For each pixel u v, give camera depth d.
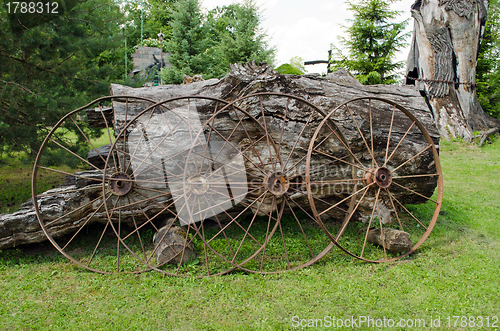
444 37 13.24
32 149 7.19
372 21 18.36
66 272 4.31
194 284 3.99
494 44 18.12
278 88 5.31
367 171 4.92
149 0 28.92
